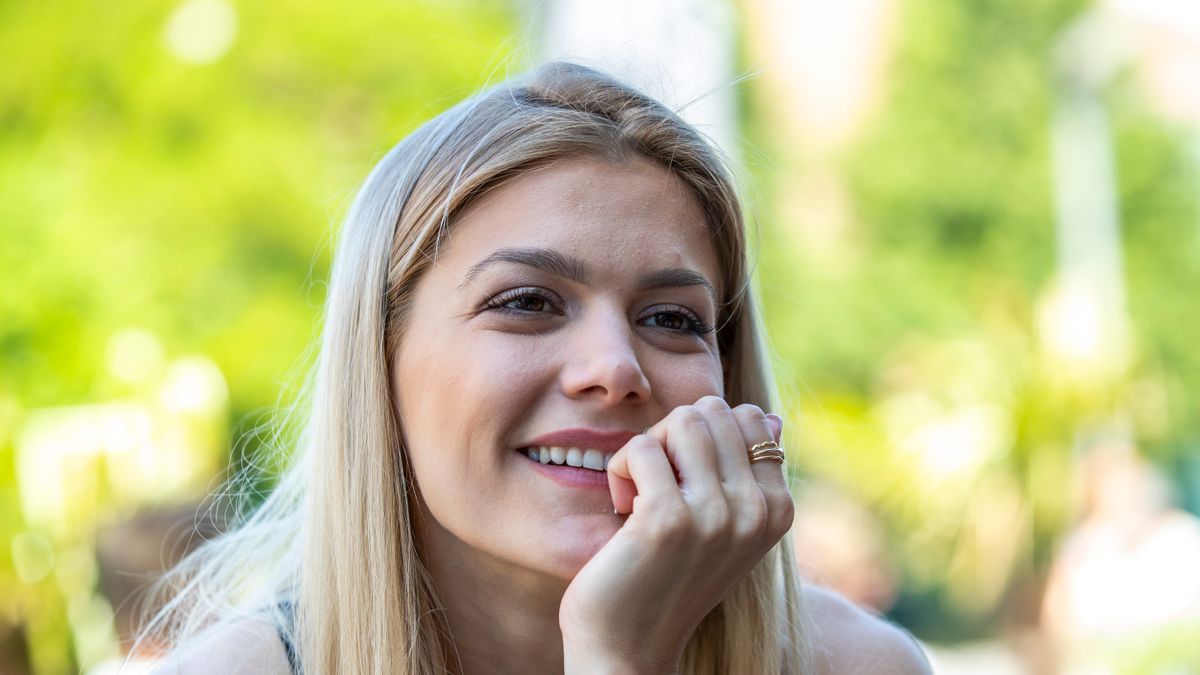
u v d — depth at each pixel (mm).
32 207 6199
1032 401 9828
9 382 5906
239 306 6531
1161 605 6750
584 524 1627
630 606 1573
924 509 9836
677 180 1753
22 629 5719
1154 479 9914
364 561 1756
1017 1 15539
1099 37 13250
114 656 4656
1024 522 9641
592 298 1661
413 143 1794
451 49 7180
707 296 1748
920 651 2191
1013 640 9430
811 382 13023
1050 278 13648
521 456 1649
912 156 15273
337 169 6973
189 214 6582
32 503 5910
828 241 14805
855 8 16156
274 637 1819
